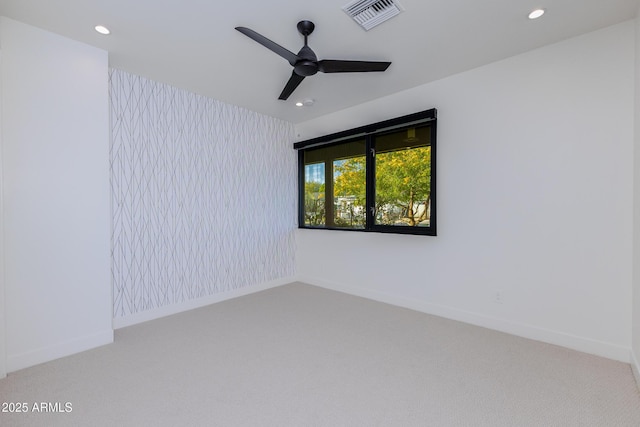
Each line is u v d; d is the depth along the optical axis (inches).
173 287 128.2
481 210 110.9
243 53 100.0
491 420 62.0
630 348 83.7
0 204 78.4
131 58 103.2
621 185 84.9
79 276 93.5
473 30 87.1
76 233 93.1
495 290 108.0
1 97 79.9
